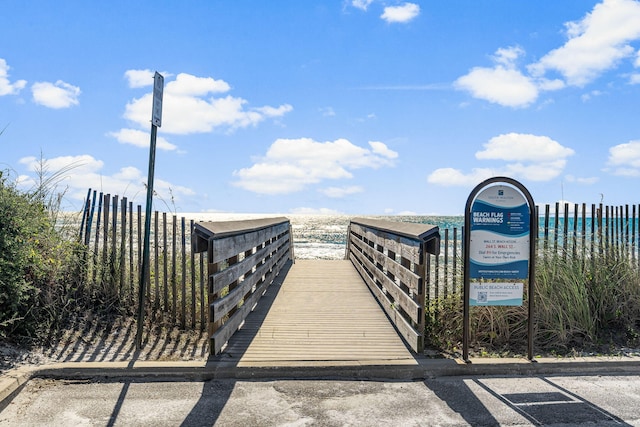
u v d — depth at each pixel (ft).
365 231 33.94
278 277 34.68
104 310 20.33
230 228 18.66
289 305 24.98
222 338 17.10
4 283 16.78
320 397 13.89
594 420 12.43
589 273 21.83
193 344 18.08
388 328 20.47
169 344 17.97
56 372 14.99
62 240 21.44
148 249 17.37
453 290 21.54
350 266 41.50
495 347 18.66
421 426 12.04
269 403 13.42
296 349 17.37
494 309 19.54
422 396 14.02
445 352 17.67
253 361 15.92
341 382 15.14
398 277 20.98
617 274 21.93
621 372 16.24
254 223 24.57
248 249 22.43
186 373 15.19
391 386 14.84
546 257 21.48
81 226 21.98
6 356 15.84
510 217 16.80
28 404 13.16
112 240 21.50
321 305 24.98
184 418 12.39
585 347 18.86
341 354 16.85
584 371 16.17
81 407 13.00
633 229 22.68
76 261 21.13
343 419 12.41
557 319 19.56
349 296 27.48
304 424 12.11
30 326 17.74
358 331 19.94
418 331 17.21
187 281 25.38
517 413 12.83
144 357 16.47
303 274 36.32
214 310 16.29
